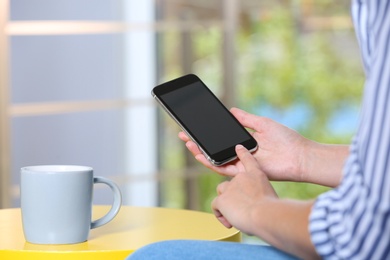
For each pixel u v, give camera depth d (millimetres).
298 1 5477
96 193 3459
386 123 723
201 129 1176
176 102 1207
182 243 933
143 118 3627
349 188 753
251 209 878
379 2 772
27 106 3092
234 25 3656
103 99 3479
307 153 1188
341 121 5574
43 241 1151
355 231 728
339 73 5547
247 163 1011
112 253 1098
